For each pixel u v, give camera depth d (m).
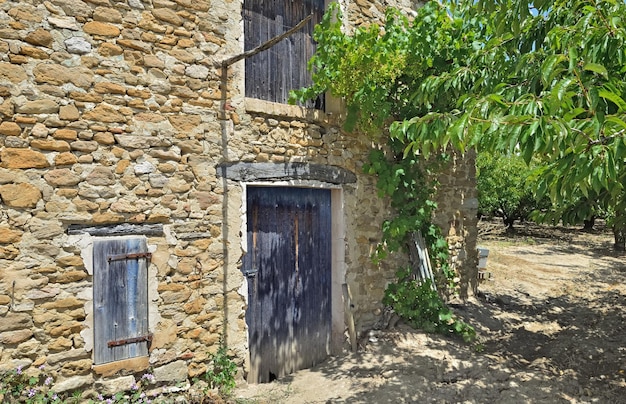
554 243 15.57
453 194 6.65
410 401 3.83
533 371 4.46
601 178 2.21
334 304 4.98
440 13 4.88
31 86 3.14
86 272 3.34
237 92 4.07
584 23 2.67
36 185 3.16
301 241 4.72
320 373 4.50
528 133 2.12
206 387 3.85
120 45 3.48
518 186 16.83
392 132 3.19
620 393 3.99
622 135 2.14
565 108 2.45
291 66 4.77
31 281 3.13
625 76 2.98
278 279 4.52
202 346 3.86
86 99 3.34
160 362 3.64
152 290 3.61
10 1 3.07
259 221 4.36
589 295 7.78
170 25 3.70
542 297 7.68
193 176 3.82
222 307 3.97
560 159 2.41
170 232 3.71
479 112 2.44
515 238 16.84
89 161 3.35
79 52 3.31
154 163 3.63
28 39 3.12
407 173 5.39
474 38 4.81
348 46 4.37
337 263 4.96
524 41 3.90
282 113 4.34
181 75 3.76
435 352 4.80
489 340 5.50
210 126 3.91
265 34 4.55
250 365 4.26
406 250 5.67
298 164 4.49
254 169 4.16
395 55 4.49
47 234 3.19
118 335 3.46
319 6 5.03
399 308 5.29
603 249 14.10
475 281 7.15
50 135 3.21
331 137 4.82
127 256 3.50
